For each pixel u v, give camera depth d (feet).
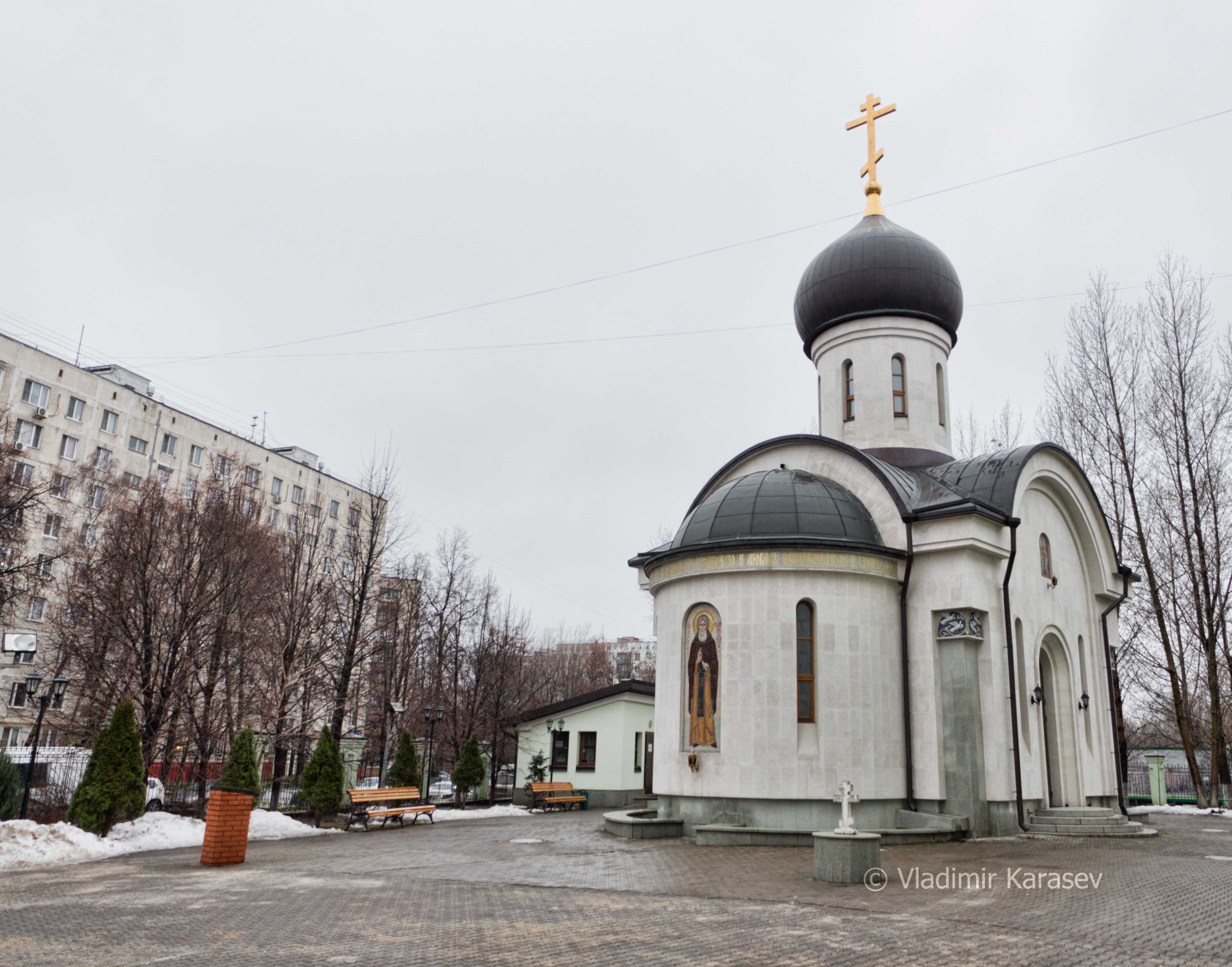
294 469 208.23
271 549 103.81
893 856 52.24
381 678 126.93
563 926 32.01
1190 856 52.70
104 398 169.48
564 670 242.78
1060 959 27.12
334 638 103.14
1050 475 78.48
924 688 66.49
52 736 113.39
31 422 155.84
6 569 102.17
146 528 88.89
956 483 74.49
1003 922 32.65
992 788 64.49
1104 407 112.57
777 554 66.49
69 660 94.58
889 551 67.72
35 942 29.66
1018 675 69.82
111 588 85.46
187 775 93.20
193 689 89.61
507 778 148.36
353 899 38.17
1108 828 64.90
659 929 31.55
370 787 118.83
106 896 38.99
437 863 50.44
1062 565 82.28
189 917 33.99
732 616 66.69
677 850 56.90
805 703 64.90
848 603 66.28
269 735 89.04
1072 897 38.17
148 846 58.39
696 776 65.72
